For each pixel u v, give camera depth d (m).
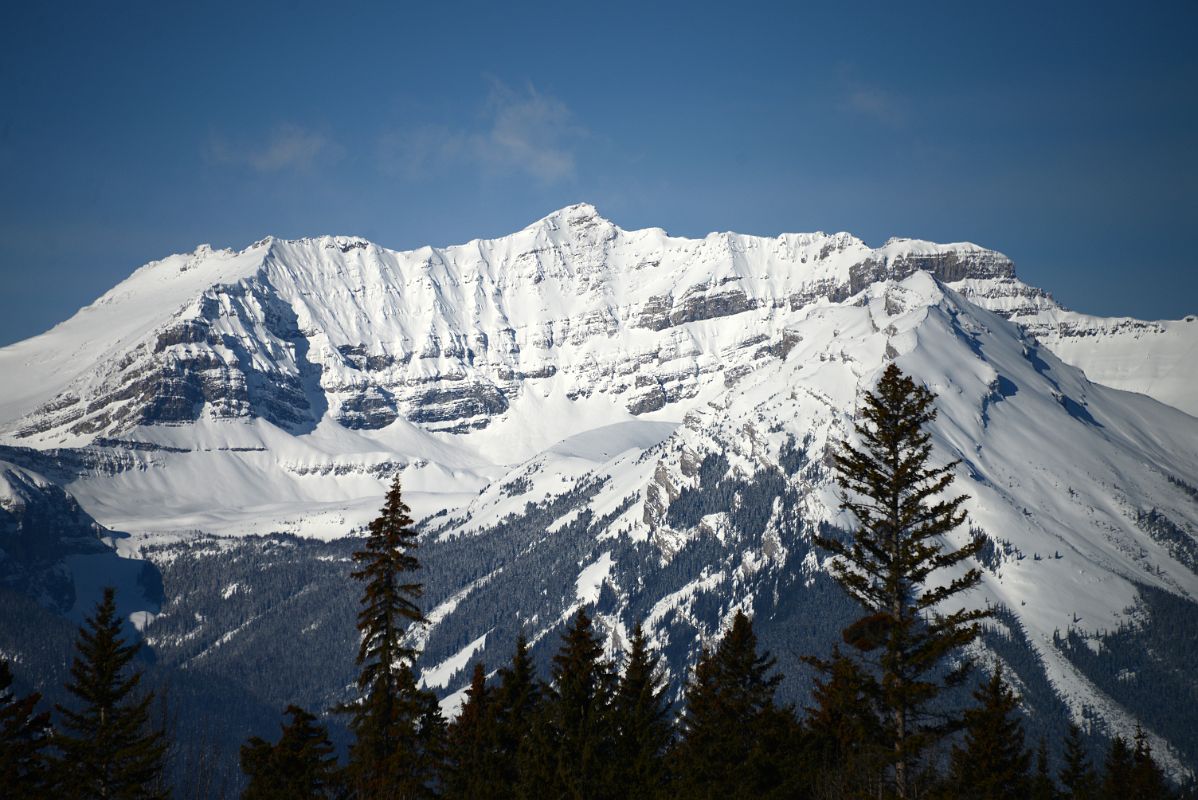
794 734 79.06
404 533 78.31
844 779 69.06
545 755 76.38
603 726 80.25
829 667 63.00
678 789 73.56
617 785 73.81
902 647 60.38
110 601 84.75
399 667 78.50
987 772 81.88
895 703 59.53
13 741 79.62
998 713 85.25
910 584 61.59
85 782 78.88
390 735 78.50
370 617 77.88
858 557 61.88
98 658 82.44
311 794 83.56
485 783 78.25
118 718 81.62
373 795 75.12
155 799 80.38
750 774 74.44
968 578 59.78
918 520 61.00
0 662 80.56
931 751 67.12
